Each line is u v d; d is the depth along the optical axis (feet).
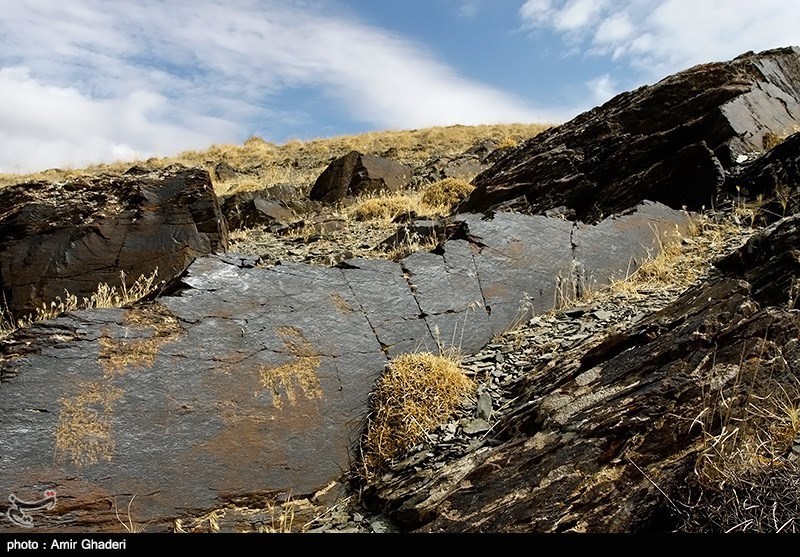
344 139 99.45
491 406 15.52
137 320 14.56
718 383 11.93
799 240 14.61
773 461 10.51
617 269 23.31
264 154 94.99
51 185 29.19
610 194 31.86
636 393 12.44
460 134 89.71
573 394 13.39
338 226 36.24
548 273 21.90
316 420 15.01
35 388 12.62
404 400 15.40
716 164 28.45
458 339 18.71
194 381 14.17
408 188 52.85
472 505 11.65
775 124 33.68
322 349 16.22
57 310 24.45
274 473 13.85
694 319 13.91
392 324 17.93
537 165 36.91
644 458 11.21
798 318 12.61
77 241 26.05
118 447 12.66
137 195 28.14
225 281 16.33
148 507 12.35
